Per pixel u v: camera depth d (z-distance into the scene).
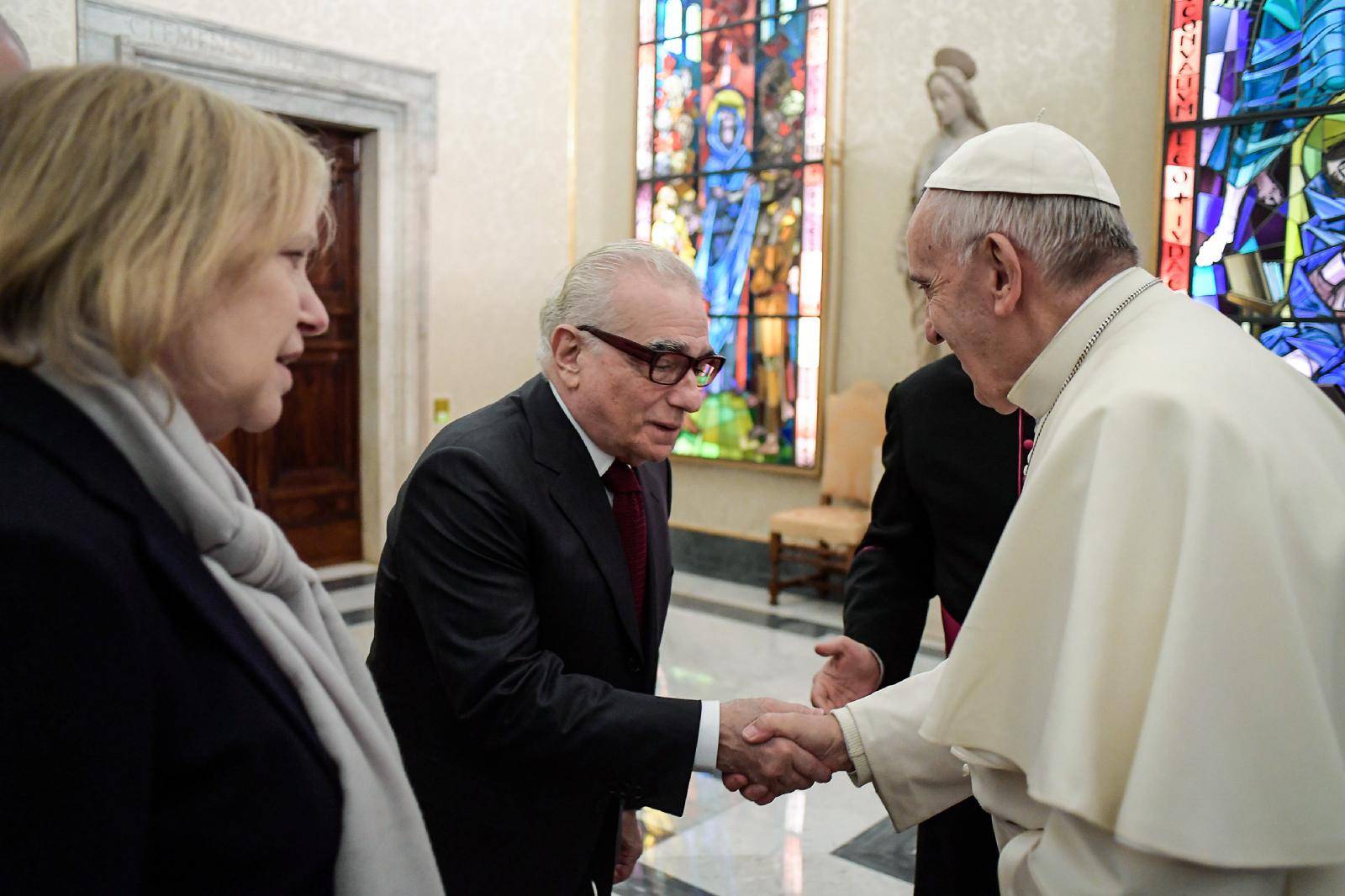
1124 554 1.01
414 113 6.40
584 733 1.34
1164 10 4.85
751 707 1.44
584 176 7.20
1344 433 1.15
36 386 0.72
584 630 1.46
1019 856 1.11
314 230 0.85
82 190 0.72
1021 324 1.24
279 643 0.84
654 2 6.76
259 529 0.86
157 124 0.75
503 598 1.38
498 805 1.46
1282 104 4.61
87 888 0.65
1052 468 1.10
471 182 6.73
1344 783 0.92
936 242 1.28
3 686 0.62
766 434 6.39
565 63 7.11
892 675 1.92
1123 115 5.02
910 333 5.77
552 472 1.45
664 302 1.43
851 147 5.93
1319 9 4.49
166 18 5.29
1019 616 1.11
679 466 6.88
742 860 3.08
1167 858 0.95
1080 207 1.21
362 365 6.61
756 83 6.30
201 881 0.75
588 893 1.53
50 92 0.75
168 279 0.71
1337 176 4.51
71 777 0.64
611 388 1.44
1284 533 0.98
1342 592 0.98
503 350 6.99
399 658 1.51
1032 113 5.27
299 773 0.80
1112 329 1.19
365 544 6.74
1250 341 1.18
